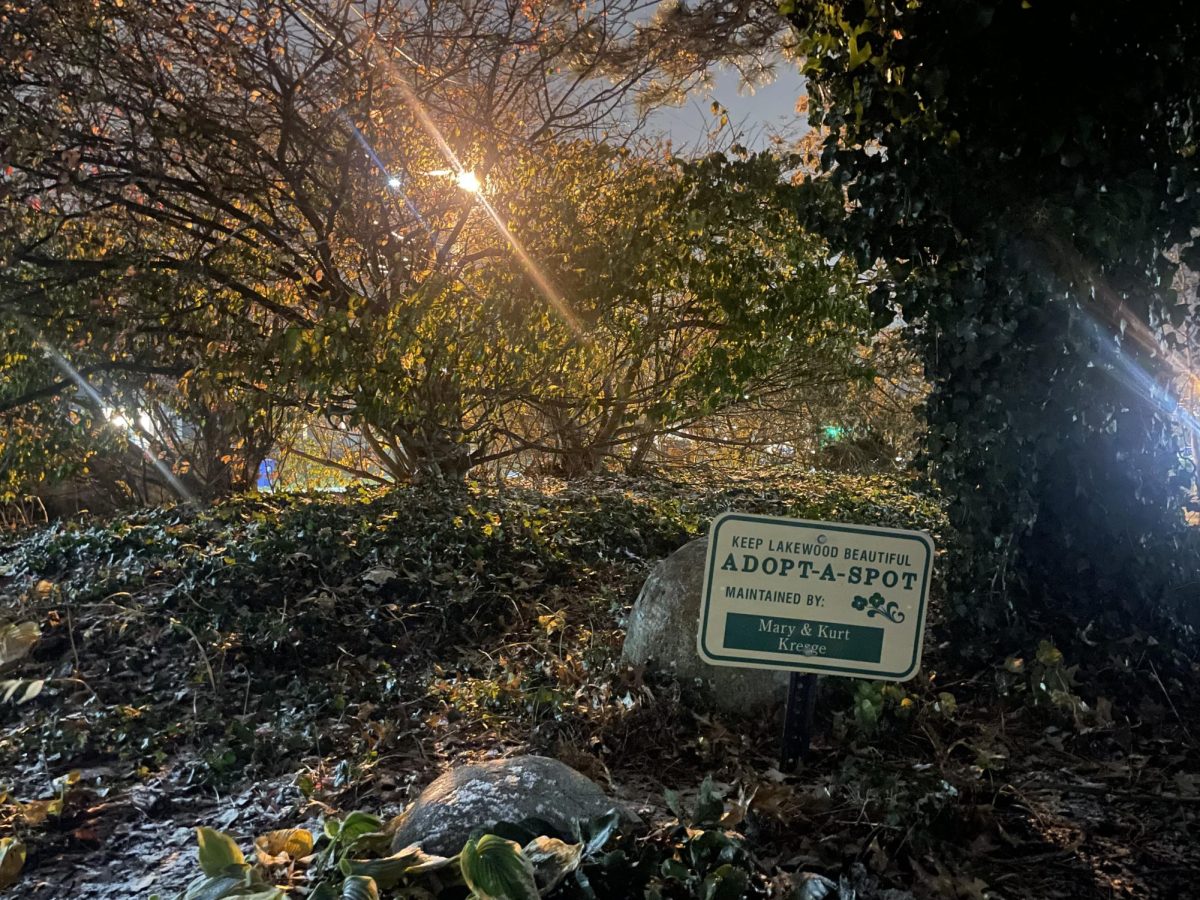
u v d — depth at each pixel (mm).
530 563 6504
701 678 4035
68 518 10445
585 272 8531
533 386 9406
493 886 2295
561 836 2748
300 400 8734
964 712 3961
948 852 2883
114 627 5168
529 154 8930
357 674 4836
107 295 8227
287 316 8812
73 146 7707
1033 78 3971
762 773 3445
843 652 3328
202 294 8453
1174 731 3812
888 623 3330
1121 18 3857
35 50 7289
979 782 3279
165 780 3738
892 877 2744
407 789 3498
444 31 9000
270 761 3857
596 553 6922
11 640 3883
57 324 8141
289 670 4922
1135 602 4336
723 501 9695
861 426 14719
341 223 8641
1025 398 4141
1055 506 4383
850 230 4633
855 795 3172
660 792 3400
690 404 11492
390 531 6746
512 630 5559
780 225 8969
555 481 11570
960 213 4148
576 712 3982
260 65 8172
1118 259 4000
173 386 9547
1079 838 3039
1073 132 3932
